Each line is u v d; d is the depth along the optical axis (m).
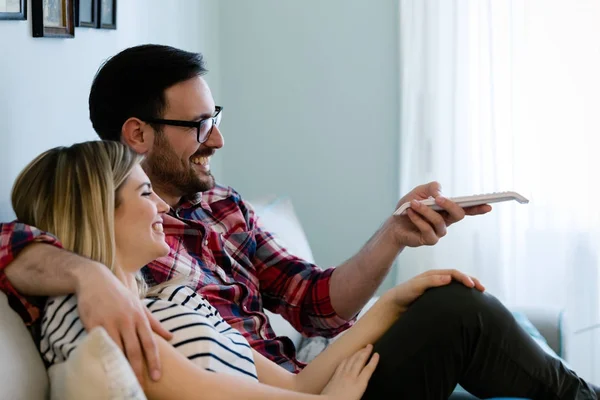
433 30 3.54
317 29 3.71
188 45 3.38
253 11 3.76
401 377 1.73
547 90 3.46
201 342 1.54
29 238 1.42
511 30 3.46
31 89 2.06
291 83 3.76
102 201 1.47
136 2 2.79
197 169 2.16
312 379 1.78
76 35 2.32
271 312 2.42
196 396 1.42
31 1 2.04
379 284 2.29
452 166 3.54
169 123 2.11
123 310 1.33
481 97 3.50
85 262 1.37
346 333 1.83
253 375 1.63
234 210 2.32
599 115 3.43
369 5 3.66
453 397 1.89
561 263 3.51
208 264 2.14
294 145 3.78
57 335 1.37
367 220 3.75
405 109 3.60
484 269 3.54
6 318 1.38
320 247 3.80
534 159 3.49
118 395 1.20
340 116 3.73
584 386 1.84
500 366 1.75
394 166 3.70
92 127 2.43
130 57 2.13
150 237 1.58
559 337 2.58
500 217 3.51
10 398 1.26
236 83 3.80
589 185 3.46
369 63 3.68
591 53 3.42
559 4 3.43
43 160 1.52
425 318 1.74
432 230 2.08
